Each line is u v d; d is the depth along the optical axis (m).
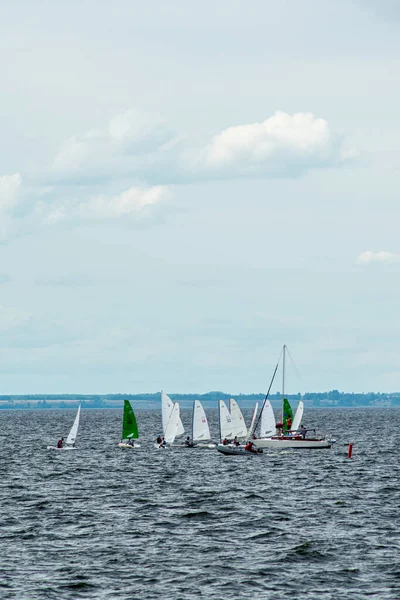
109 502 123.25
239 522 105.50
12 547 90.50
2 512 113.81
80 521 106.25
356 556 86.25
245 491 135.50
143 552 88.00
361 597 72.44
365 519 107.81
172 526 102.81
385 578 78.19
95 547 90.44
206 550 89.00
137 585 76.00
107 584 76.19
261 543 92.69
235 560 84.62
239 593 73.62
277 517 109.12
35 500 125.69
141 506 119.12
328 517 109.31
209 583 76.56
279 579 77.88
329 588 75.12
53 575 79.00
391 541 93.50
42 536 96.38
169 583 76.62
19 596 72.62
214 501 124.00
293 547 89.88
